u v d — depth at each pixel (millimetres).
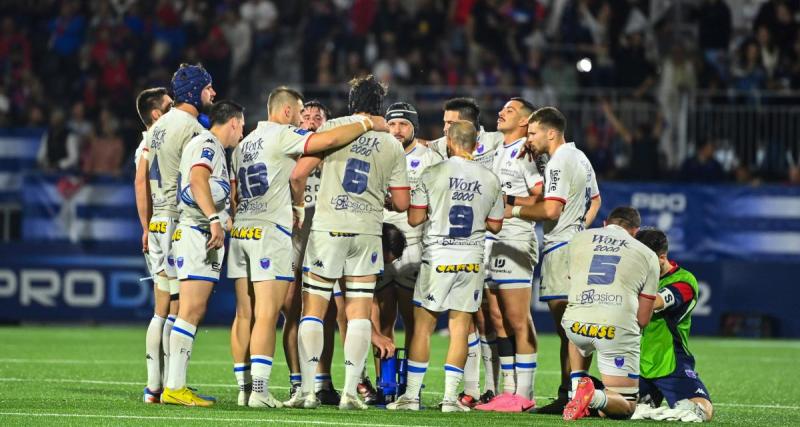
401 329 65688
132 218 66125
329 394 32062
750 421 29438
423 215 30391
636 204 66125
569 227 31562
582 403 27859
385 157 29875
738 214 65938
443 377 41438
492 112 71375
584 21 79375
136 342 55188
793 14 77312
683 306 29297
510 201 31906
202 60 77688
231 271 30000
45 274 66000
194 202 29203
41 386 34969
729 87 75250
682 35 78312
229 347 53938
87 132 74250
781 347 59594
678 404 28672
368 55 78750
